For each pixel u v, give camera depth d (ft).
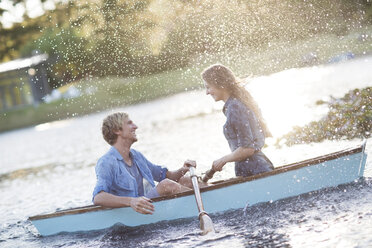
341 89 44.34
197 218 15.94
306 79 59.52
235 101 15.76
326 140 25.05
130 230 15.76
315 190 16.14
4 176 38.42
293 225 13.71
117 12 65.92
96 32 69.87
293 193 16.03
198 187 15.75
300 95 45.44
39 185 29.99
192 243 13.74
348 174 16.22
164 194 16.14
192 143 33.71
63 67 110.73
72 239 15.85
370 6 64.90
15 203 25.29
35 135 78.18
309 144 24.95
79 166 35.12
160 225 15.87
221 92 15.96
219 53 61.77
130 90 96.12
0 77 119.85
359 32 68.44
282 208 15.33
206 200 15.92
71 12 68.49
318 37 66.39
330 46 68.80
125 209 15.80
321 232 12.78
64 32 88.17
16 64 118.93
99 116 85.76
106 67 95.61
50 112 105.19
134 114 70.23
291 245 12.30
